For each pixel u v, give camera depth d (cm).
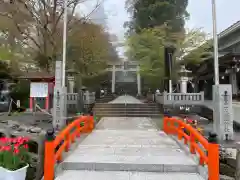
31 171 489
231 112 698
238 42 1694
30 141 550
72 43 1777
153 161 488
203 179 427
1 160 427
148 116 1367
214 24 764
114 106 1502
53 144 425
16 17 1574
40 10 1540
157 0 2316
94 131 888
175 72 1570
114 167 473
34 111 1197
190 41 1652
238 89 1638
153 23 2241
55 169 447
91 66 2047
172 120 759
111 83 3309
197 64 1756
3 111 1459
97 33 1917
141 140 714
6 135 659
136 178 432
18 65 1759
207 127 939
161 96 1466
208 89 2173
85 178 432
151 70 1756
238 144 628
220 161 580
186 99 1370
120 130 915
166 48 1602
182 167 466
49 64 1662
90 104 1499
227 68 1652
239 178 509
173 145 645
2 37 1744
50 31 1650
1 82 1590
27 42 1812
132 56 1944
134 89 3428
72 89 1542
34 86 1147
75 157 516
